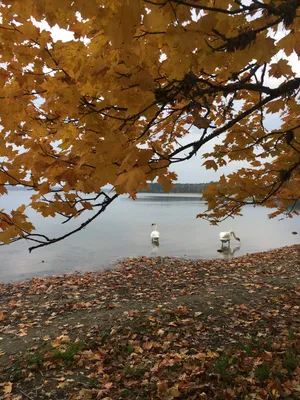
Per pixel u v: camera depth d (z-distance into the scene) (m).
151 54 1.45
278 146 2.71
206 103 1.78
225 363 4.54
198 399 3.90
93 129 1.61
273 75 1.46
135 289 9.50
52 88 1.60
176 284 9.98
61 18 1.42
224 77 1.95
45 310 7.84
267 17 1.30
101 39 1.41
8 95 1.63
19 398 4.14
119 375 4.47
